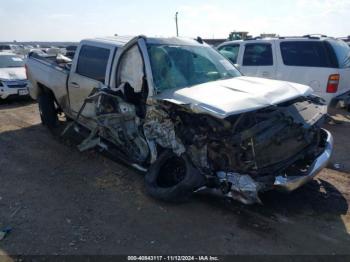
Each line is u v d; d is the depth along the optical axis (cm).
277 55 860
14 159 595
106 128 510
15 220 403
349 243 358
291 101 441
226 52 970
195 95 424
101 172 537
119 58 521
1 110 995
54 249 350
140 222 399
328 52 795
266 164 388
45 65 734
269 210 423
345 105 800
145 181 453
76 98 615
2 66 1187
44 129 777
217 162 393
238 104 391
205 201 444
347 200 446
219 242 362
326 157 432
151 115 439
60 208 431
